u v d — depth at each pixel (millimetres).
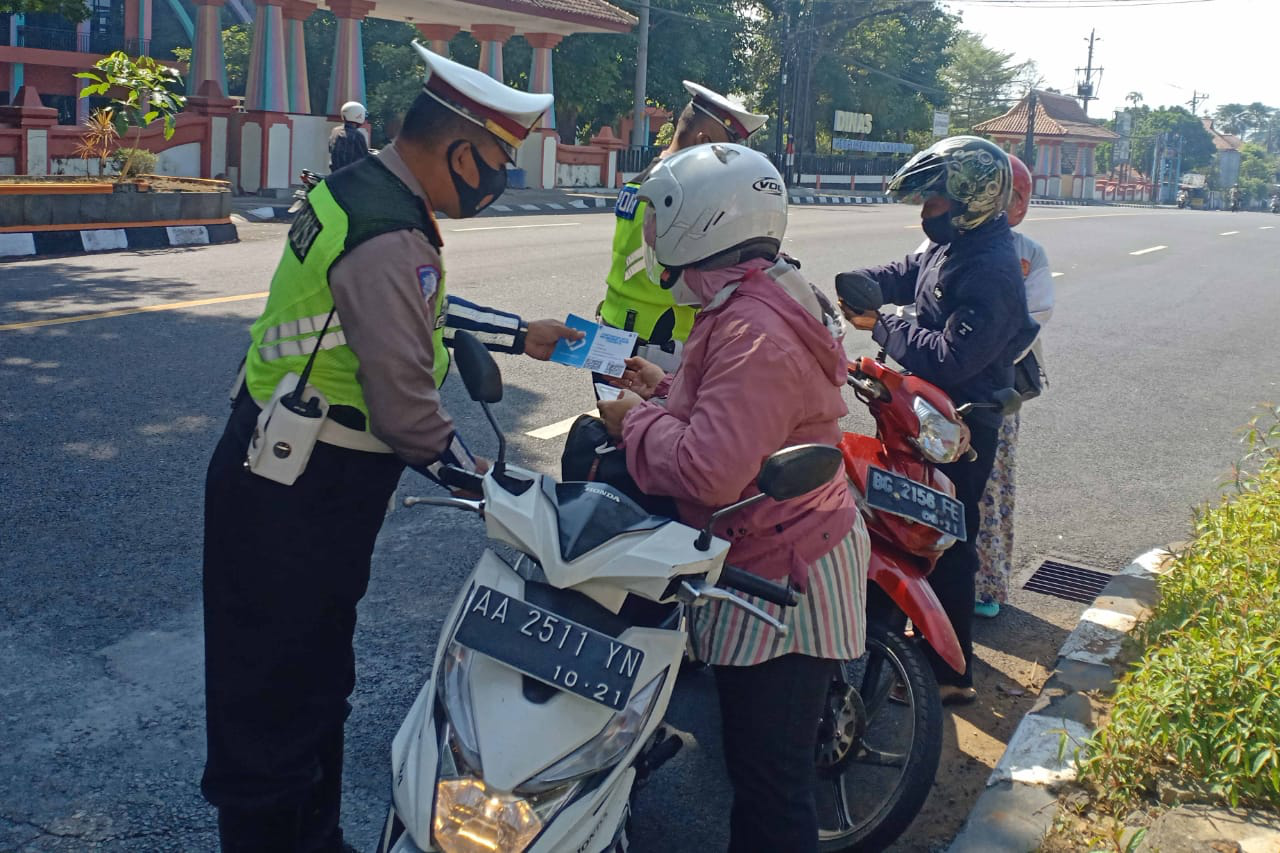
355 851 3082
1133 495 6488
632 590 2266
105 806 3221
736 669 2656
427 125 2473
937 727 3066
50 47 31594
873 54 48500
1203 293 15797
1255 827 3086
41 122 16000
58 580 4500
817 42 45125
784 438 2531
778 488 2289
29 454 5809
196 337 8352
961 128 76812
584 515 2328
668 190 2605
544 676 2164
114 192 13047
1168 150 106000
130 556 4738
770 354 2482
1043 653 4531
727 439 2465
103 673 3883
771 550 2598
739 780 2691
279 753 2635
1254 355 11070
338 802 2924
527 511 2312
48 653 3980
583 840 2178
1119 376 9719
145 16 32906
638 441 2621
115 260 12094
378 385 2396
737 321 2521
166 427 6312
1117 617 4488
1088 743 3363
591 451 3215
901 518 3205
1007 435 4645
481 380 2412
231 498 2506
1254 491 5555
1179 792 3236
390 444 2461
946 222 3754
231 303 9727
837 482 2727
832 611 2625
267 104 19812
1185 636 3814
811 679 2650
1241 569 4461
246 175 20031
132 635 4137
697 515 2699
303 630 2568
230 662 2580
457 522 5367
